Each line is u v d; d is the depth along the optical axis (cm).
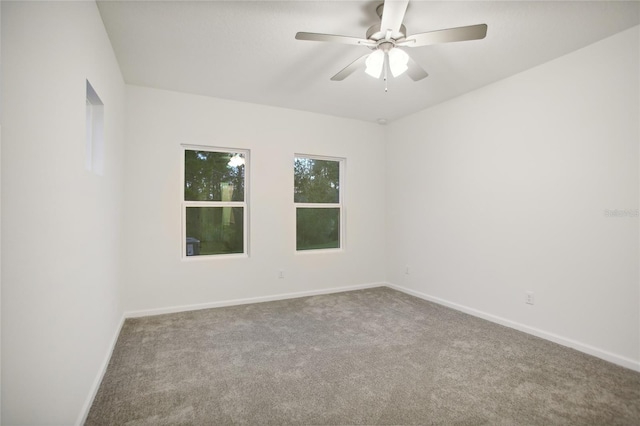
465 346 267
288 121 419
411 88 347
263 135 404
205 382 208
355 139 467
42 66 122
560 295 273
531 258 295
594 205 252
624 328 234
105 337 229
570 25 228
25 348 112
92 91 197
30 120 114
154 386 203
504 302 318
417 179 428
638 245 228
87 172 177
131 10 211
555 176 277
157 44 255
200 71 307
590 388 202
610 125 243
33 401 116
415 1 200
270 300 407
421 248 421
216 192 390
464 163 361
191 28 233
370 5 207
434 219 401
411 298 418
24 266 111
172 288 357
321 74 313
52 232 129
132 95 341
